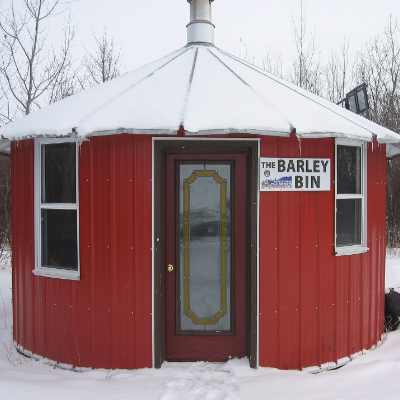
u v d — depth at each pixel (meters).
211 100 3.65
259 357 3.69
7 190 12.05
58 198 4.00
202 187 3.92
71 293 3.82
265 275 3.71
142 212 3.67
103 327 3.73
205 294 3.95
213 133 3.25
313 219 3.83
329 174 3.89
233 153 3.83
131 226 3.67
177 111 3.48
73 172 3.90
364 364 3.84
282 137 3.73
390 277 7.57
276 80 4.71
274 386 3.26
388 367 3.57
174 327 3.93
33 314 4.12
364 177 4.27
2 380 3.38
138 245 3.67
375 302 4.46
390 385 3.22
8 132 4.00
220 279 3.94
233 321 3.93
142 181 3.66
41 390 3.18
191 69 4.39
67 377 3.57
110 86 4.38
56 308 3.91
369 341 4.32
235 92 3.87
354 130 3.77
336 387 3.23
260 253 3.70
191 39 5.19
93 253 3.74
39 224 4.08
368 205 4.34
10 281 8.20
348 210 4.21
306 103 4.11
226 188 3.91
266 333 3.71
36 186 4.05
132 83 4.27
